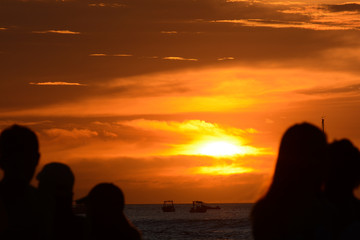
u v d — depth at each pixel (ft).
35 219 34.71
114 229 44.57
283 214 31.01
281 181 31.58
